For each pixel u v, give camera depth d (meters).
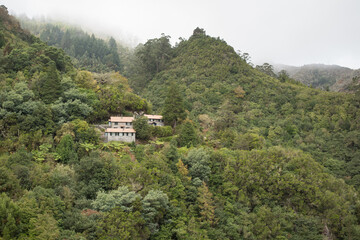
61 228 35.59
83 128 59.88
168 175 49.94
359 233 52.62
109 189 46.62
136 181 47.12
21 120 57.41
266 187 58.47
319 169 63.84
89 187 44.56
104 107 72.81
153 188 45.72
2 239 30.39
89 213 39.31
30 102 60.31
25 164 44.53
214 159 61.06
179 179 51.38
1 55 73.31
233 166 60.34
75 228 36.31
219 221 50.25
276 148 68.69
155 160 52.62
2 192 36.62
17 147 52.56
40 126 57.47
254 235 50.22
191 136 69.38
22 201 35.62
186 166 56.28
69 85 72.81
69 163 51.66
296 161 63.25
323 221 54.78
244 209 53.97
